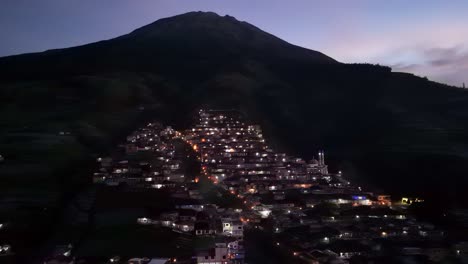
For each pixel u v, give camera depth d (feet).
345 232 572.92
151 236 530.68
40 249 498.28
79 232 546.67
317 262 472.85
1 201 610.65
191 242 515.50
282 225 608.60
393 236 571.69
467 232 595.47
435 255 506.48
